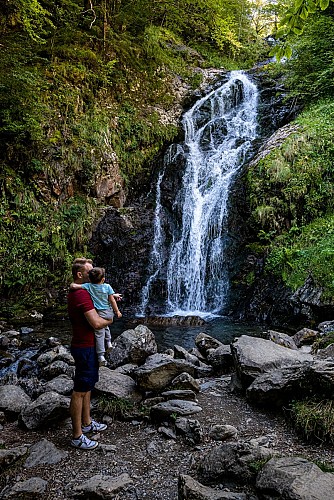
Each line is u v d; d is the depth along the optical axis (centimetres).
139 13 1795
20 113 1142
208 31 2242
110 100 1486
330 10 1371
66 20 1467
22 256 1098
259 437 386
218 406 468
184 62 1956
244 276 1118
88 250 1253
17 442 400
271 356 523
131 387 504
